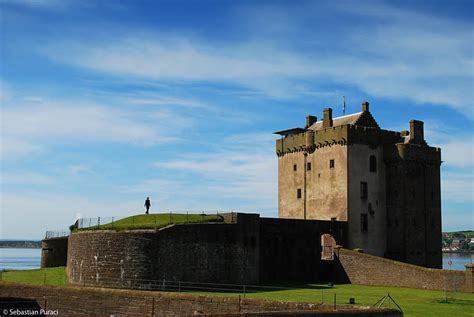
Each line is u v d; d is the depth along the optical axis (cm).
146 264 4716
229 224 5131
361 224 6600
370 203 6731
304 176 7119
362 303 3681
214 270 4978
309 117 7631
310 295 4247
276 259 5722
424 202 6969
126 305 3572
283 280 5728
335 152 6731
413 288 5053
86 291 3712
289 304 3061
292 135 7375
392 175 6888
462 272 4728
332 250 6072
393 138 7088
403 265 5206
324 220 6284
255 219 5341
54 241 7256
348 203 6531
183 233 4866
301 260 5906
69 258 5431
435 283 4906
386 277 5328
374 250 6681
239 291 4625
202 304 3319
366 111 7006
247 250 5222
